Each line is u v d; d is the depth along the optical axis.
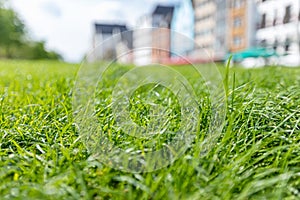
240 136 1.52
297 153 1.35
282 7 21.83
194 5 35.81
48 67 7.62
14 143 1.38
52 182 1.06
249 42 26.75
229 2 29.38
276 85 2.95
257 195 1.06
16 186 1.07
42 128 1.67
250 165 1.23
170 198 0.96
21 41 40.22
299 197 1.03
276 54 11.63
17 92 3.04
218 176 1.15
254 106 1.78
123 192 1.04
